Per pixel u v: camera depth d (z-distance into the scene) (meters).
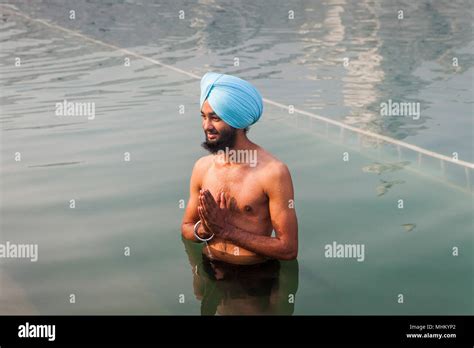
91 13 19.06
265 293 3.95
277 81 10.40
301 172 5.99
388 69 11.39
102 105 8.62
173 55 12.63
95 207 5.21
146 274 4.18
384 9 20.20
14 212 5.14
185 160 6.29
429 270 4.15
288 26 16.73
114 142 6.96
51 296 3.88
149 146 6.79
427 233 4.70
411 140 7.14
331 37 14.95
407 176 5.91
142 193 5.48
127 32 15.64
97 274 4.16
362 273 4.14
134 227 4.84
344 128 7.58
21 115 8.12
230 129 4.12
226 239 4.11
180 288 4.00
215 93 4.04
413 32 15.63
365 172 6.00
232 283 4.08
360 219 4.93
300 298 3.87
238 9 20.16
